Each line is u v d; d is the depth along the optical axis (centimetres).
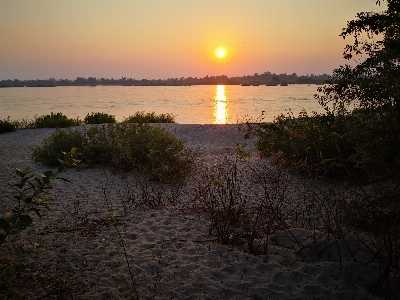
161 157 821
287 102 5275
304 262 403
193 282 370
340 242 428
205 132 1612
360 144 408
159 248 453
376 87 319
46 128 1922
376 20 323
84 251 447
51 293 349
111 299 342
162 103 5500
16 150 1290
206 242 468
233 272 388
